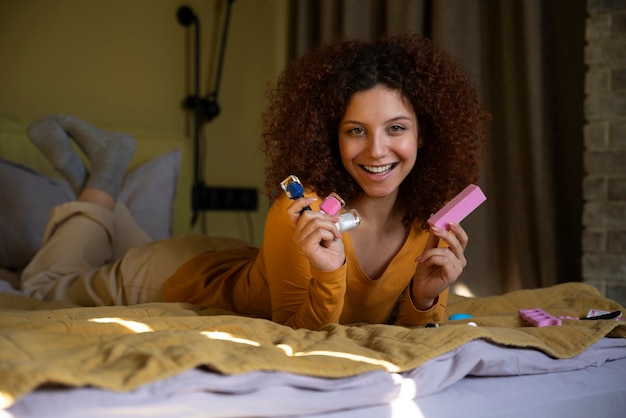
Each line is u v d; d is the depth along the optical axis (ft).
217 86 11.18
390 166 4.80
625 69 8.40
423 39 5.26
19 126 9.47
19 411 2.60
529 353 3.92
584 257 8.61
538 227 9.11
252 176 11.50
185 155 10.46
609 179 8.48
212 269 6.28
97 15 10.62
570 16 9.28
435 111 4.99
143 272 6.49
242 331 3.80
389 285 5.14
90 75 10.57
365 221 5.10
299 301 4.98
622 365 4.38
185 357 2.94
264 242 5.03
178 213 10.37
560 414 3.77
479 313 5.81
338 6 10.91
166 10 11.03
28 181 8.77
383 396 3.33
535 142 9.09
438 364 3.57
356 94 4.72
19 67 10.16
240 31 11.38
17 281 7.98
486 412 3.53
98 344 3.17
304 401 3.13
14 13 10.14
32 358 2.89
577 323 4.52
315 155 5.09
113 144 8.43
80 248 7.36
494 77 9.79
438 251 4.73
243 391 3.03
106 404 2.71
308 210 4.38
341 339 3.80
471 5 9.80
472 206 4.74
